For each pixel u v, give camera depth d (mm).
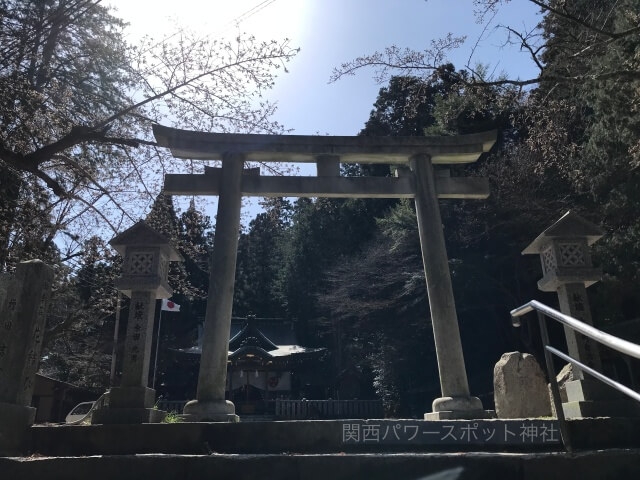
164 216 11602
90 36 12180
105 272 14602
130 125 10680
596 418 5102
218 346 6523
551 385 4766
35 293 5414
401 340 26516
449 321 6965
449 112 11086
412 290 25062
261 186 7609
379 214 33500
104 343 26625
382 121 30188
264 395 32094
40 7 11383
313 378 35781
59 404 26203
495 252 23578
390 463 4477
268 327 37531
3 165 9438
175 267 14867
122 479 4434
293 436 5047
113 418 5375
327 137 7809
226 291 6824
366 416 28359
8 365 5105
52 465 4441
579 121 17531
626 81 10102
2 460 4434
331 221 38688
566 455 4496
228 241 7055
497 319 24984
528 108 10031
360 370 32688
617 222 16453
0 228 10070
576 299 6207
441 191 7980
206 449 4898
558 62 9445
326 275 35438
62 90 11266
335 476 4453
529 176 20906
